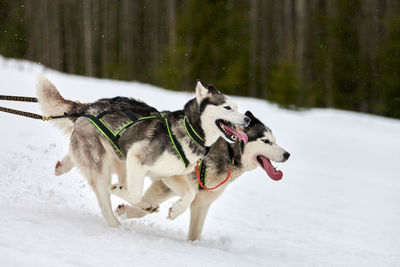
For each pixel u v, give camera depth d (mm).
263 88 35906
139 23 43188
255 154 5809
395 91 28734
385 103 29141
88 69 40094
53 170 7074
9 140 8734
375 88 30734
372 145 16297
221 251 4824
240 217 7270
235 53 24516
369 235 7055
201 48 23875
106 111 5336
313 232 6922
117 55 41500
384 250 6301
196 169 5543
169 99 18219
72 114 5395
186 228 6238
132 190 4984
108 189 5191
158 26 42000
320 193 9750
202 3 24016
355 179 11500
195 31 24031
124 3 42531
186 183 5242
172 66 24266
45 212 5102
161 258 4047
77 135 5375
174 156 5020
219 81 24172
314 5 36344
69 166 5781
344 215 8203
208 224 6668
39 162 7340
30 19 35469
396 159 14453
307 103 23438
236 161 5785
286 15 40469
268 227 6910
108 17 43000
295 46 36938
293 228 7020
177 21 24609
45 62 38750
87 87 17672
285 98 22625
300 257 5414
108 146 5344
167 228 5980
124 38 42094
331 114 22875
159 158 5004
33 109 11641
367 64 30781
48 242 3848
